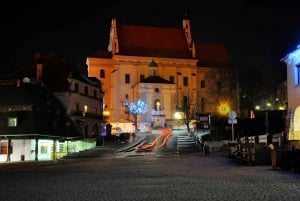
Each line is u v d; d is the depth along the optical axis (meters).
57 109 66.75
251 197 12.45
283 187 14.77
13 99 59.09
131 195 13.76
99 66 119.69
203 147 53.22
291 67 36.59
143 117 109.69
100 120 90.25
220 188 14.97
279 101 100.50
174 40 128.38
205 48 132.75
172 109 112.69
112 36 125.19
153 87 112.25
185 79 122.19
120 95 116.81
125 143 71.44
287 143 26.81
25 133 53.72
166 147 63.94
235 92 110.62
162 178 19.94
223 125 69.06
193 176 20.61
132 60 119.12
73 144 63.28
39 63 79.31
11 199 13.48
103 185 17.31
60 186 17.36
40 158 56.56
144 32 127.62
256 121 64.50
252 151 27.73
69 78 77.81
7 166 39.62
